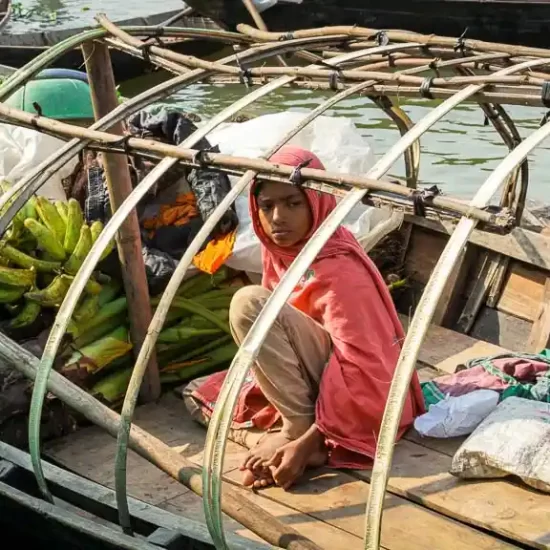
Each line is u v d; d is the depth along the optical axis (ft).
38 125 8.64
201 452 9.47
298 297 8.92
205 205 11.03
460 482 8.45
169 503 8.59
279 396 8.63
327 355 8.88
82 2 52.21
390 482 8.48
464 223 5.92
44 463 8.16
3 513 7.66
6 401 9.25
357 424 8.68
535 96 7.82
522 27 34.99
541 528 7.70
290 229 8.53
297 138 12.78
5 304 10.03
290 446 8.47
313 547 6.72
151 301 10.71
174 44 35.35
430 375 10.80
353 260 8.85
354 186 6.57
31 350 9.73
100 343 10.17
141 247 10.38
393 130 27.55
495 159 25.13
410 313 12.53
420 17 36.14
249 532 7.87
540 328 11.21
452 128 27.76
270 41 11.02
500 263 12.09
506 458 8.21
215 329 11.12
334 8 36.96
